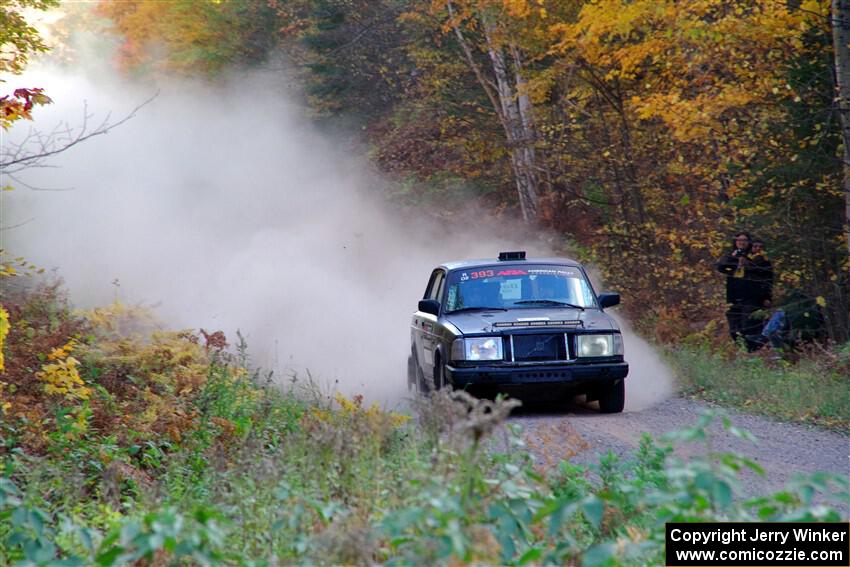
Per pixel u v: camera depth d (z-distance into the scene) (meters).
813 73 26.98
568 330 18.12
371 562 6.73
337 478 8.98
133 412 15.69
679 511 7.52
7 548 8.78
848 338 26.62
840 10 23.95
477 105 44.66
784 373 21.64
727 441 15.46
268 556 7.91
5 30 21.38
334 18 59.44
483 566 6.10
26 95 15.41
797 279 27.36
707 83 29.52
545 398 19.70
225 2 65.00
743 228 28.44
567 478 10.05
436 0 37.66
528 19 34.84
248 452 10.30
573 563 7.54
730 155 28.89
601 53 32.59
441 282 21.22
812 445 15.20
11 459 12.71
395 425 11.46
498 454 9.37
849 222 24.88
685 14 27.00
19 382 15.95
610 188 38.38
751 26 26.52
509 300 20.00
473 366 17.94
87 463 13.07
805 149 27.47
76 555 8.03
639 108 28.31
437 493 6.84
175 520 6.79
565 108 37.84
